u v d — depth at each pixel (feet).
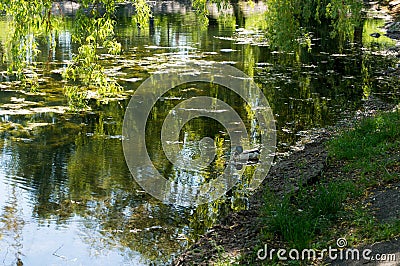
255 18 103.86
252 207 22.70
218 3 33.42
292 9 39.68
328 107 40.96
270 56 62.80
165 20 97.14
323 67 56.95
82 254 19.40
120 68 53.36
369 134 29.27
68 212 22.85
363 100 43.11
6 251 19.53
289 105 41.73
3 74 49.60
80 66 25.88
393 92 45.75
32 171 27.35
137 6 25.62
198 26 89.10
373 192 21.18
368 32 84.43
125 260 19.04
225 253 18.33
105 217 22.40
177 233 21.02
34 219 22.11
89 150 30.68
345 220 18.90
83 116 37.70
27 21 23.36
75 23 24.43
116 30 83.25
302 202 21.34
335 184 22.43
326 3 61.31
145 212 22.93
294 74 53.26
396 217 18.06
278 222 18.95
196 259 18.29
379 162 24.57
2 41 65.51
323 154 28.19
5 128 34.60
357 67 56.85
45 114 37.83
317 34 81.71
